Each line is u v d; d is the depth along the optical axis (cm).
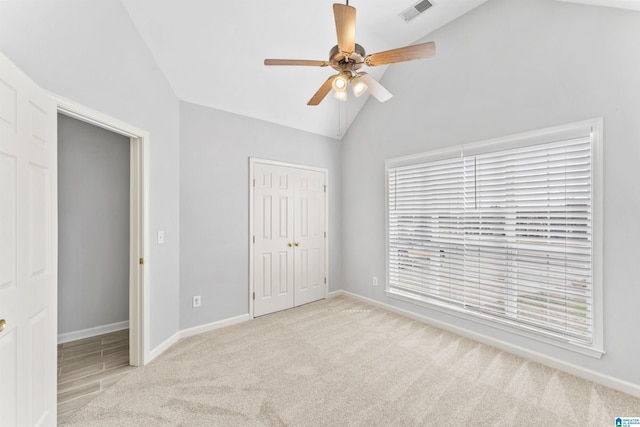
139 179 225
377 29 287
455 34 277
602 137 192
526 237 233
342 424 159
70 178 275
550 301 221
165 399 181
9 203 118
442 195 292
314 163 390
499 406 174
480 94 259
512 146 238
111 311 295
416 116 315
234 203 314
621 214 186
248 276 324
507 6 240
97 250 287
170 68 251
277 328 297
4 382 115
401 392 188
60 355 241
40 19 144
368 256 379
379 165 361
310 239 384
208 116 296
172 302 262
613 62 188
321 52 286
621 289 186
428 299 310
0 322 110
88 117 177
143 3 207
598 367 196
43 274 142
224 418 164
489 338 256
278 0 232
